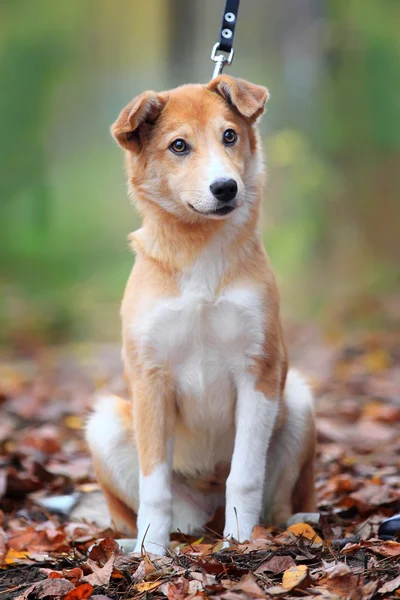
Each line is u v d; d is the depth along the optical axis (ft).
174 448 17.13
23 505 19.85
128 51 92.02
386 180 57.47
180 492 17.76
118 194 86.17
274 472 17.40
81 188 87.51
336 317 44.21
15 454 22.98
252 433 15.76
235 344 15.62
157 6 84.12
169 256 15.65
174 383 16.02
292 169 53.06
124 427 17.20
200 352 15.75
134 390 16.02
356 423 26.25
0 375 37.01
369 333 40.06
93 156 89.56
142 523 15.65
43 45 77.61
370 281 50.55
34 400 30.96
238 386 15.97
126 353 16.14
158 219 15.89
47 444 24.16
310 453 17.53
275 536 15.40
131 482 17.20
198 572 13.62
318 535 15.70
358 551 14.16
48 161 81.35
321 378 32.37
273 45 58.70
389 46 56.39
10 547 16.57
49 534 16.92
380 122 56.70
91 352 41.88
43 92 77.41
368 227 56.95
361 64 56.70
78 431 26.76
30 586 13.84
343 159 57.72
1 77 76.28
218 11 60.29
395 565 13.44
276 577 13.50
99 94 89.04
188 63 60.59
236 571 13.56
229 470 17.40
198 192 15.23
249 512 15.58
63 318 52.42
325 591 12.46
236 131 16.10
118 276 64.75
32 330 50.03
